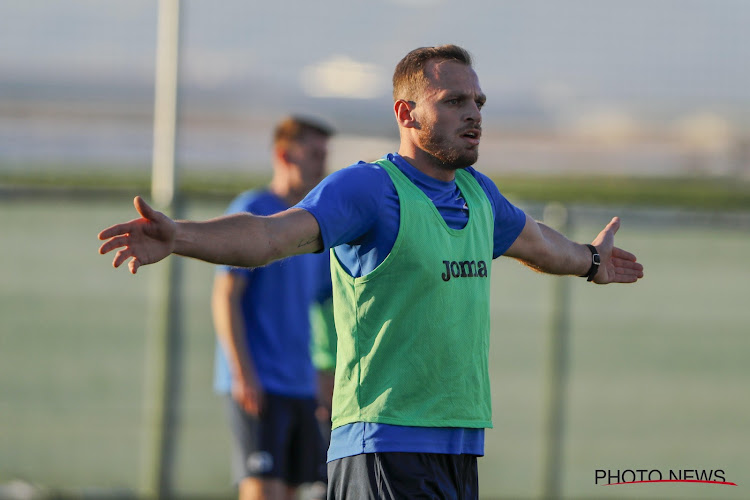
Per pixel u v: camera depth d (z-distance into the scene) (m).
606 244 11.91
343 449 10.18
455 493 10.13
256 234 9.11
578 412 25.95
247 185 55.25
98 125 98.94
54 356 28.14
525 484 21.41
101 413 24.03
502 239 11.14
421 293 9.88
